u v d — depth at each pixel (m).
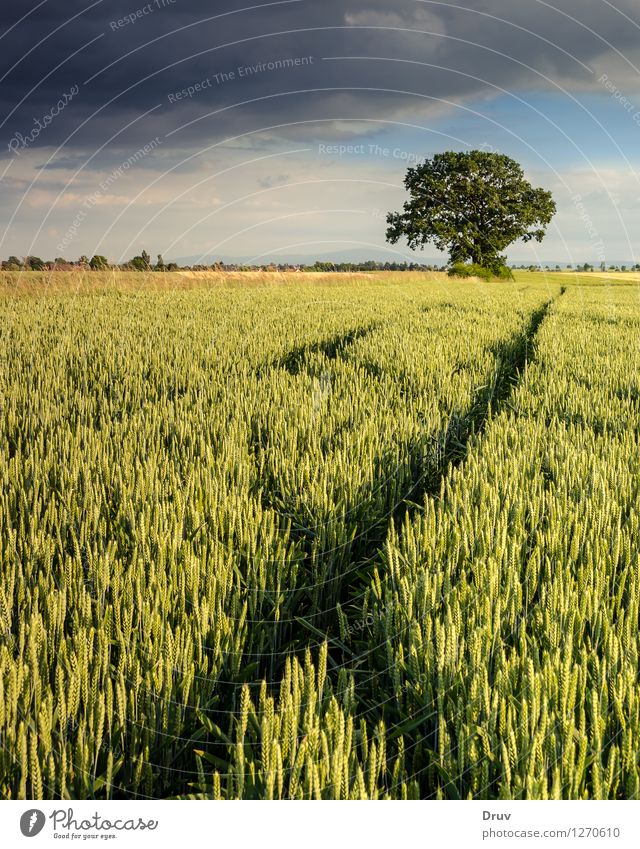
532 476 4.96
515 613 2.86
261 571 3.36
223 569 3.16
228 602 3.11
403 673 2.65
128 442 5.45
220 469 4.82
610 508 4.01
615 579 3.30
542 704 2.19
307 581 3.76
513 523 3.82
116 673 2.54
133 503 4.02
